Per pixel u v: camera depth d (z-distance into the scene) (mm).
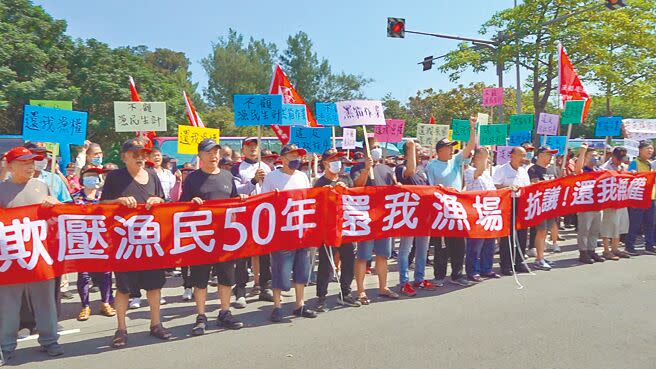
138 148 5012
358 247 6195
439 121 42125
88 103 21688
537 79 21594
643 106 25531
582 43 19703
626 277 7352
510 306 5996
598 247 9812
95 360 4602
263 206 5512
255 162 7852
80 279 5812
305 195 5730
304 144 7766
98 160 7449
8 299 4551
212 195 5383
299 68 60312
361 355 4582
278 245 5578
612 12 19703
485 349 4684
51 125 5797
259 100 6703
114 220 4934
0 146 12312
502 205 7094
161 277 5160
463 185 7953
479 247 7164
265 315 5906
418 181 6926
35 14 21125
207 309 6238
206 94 58938
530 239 8867
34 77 19578
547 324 5355
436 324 5395
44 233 4648
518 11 19734
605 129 10547
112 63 22828
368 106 7152
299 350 4734
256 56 60656
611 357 4492
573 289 6711
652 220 9094
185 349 4836
